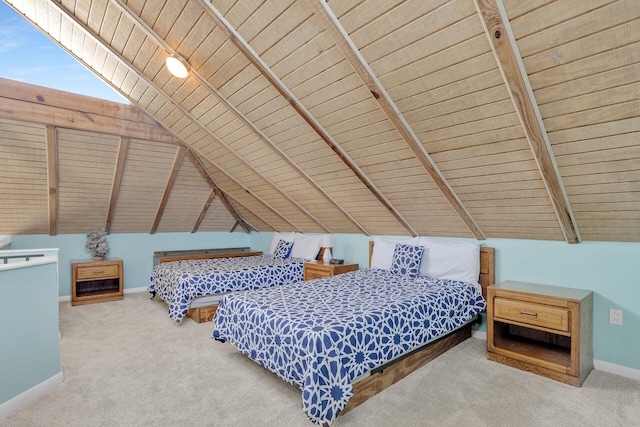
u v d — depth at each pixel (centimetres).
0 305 204
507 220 301
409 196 332
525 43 167
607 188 224
